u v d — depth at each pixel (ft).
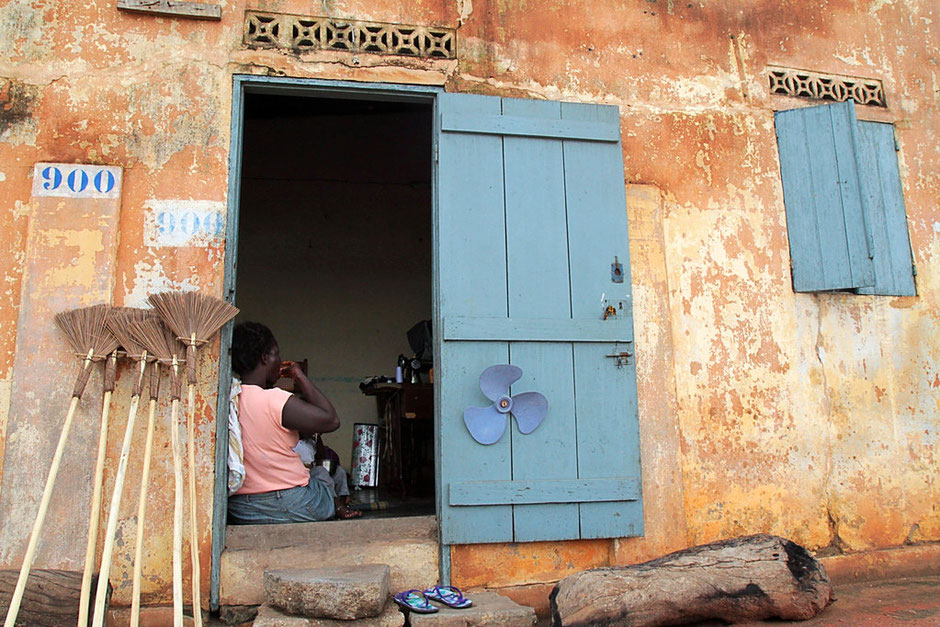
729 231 14.01
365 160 23.16
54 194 11.30
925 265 15.19
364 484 16.03
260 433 11.75
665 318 13.32
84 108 11.69
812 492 13.52
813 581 11.34
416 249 23.29
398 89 12.85
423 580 11.66
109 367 10.49
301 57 12.53
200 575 10.88
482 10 13.58
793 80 15.15
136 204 11.55
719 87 14.58
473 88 13.21
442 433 11.76
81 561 10.56
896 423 14.29
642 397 12.93
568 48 13.91
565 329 12.42
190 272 11.52
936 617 11.25
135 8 12.03
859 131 15.19
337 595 9.80
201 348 11.33
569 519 12.04
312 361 21.84
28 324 10.91
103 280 11.19
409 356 22.52
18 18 11.78
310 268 22.39
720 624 11.14
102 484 10.67
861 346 14.37
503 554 11.96
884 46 15.96
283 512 11.74
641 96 14.11
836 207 14.10
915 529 14.01
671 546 12.62
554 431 12.17
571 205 12.91
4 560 10.34
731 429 13.32
